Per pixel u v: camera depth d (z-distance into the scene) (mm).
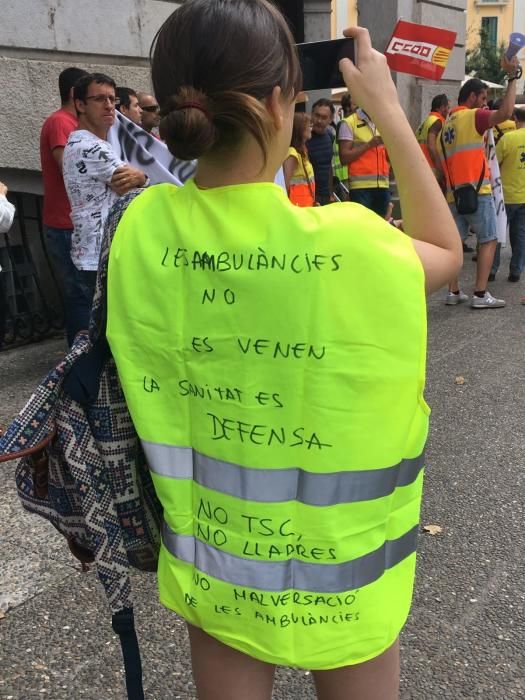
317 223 958
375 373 971
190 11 956
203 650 1177
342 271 950
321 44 1266
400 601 1104
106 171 3617
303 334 970
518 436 3822
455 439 3795
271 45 957
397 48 4879
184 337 1042
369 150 6809
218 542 1084
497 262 7785
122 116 3754
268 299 971
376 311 957
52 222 4402
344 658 1069
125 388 1103
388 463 1011
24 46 5184
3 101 5086
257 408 1011
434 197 1071
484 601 2455
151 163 3723
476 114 6020
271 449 1018
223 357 1018
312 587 1046
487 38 37062
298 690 2064
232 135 980
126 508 1239
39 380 4594
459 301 6754
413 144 1080
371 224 958
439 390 4516
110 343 1101
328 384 975
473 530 2912
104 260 1145
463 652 2211
